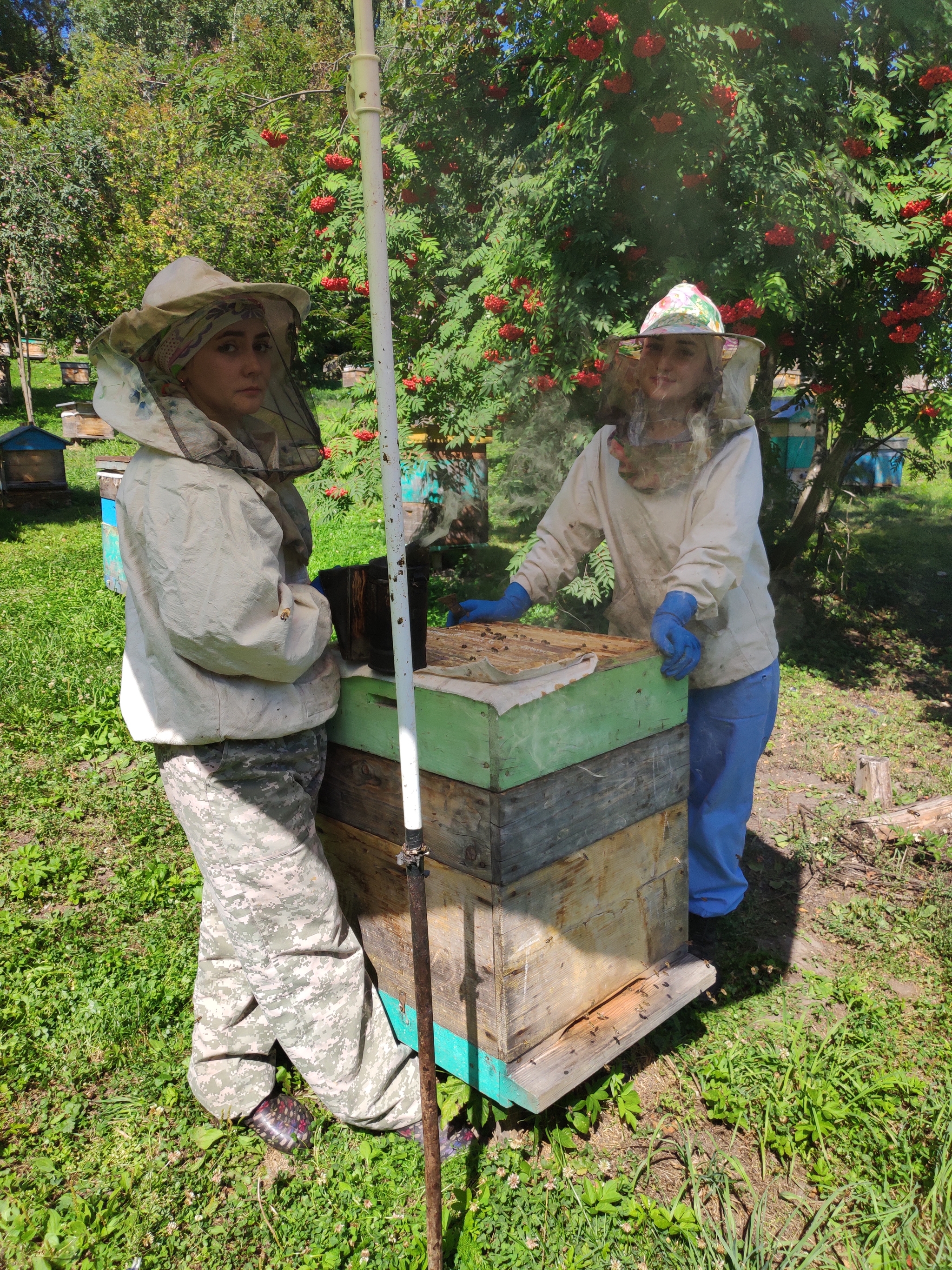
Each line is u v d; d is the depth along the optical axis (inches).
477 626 89.7
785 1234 70.5
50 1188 73.6
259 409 71.4
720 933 111.9
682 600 78.4
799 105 151.2
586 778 71.4
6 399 645.3
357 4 49.3
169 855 127.1
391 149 206.2
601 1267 67.2
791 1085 85.4
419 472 252.5
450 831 68.1
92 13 1064.2
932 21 158.1
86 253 554.6
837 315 196.5
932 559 313.0
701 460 83.7
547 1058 71.2
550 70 175.5
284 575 71.3
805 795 153.5
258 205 532.7
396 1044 77.7
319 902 71.6
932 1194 71.0
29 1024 91.6
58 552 316.2
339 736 77.3
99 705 177.0
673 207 160.7
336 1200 73.2
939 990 100.9
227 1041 80.0
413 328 225.3
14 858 123.5
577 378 177.9
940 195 168.6
